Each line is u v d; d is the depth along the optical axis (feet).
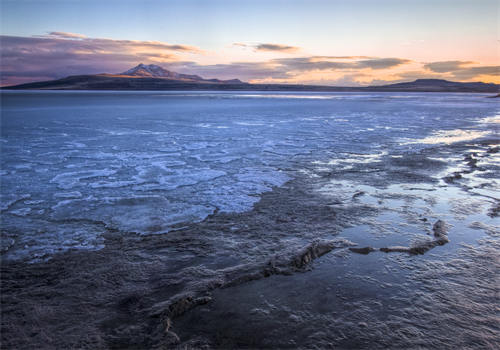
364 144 32.78
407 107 98.58
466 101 145.38
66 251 10.93
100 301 8.13
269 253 10.53
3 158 25.62
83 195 16.88
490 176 19.74
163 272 9.48
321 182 19.13
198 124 50.67
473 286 8.50
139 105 106.01
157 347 6.55
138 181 19.51
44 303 8.05
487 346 6.43
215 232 12.30
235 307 7.79
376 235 11.69
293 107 98.78
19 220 13.61
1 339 6.79
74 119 57.62
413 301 7.89
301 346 6.51
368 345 6.51
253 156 26.99
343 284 8.68
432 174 20.45
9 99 150.20
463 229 12.04
